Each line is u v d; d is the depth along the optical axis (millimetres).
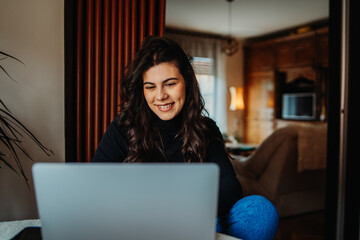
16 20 1604
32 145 1662
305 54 5410
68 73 1692
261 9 4754
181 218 672
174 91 1124
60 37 1685
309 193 3117
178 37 6094
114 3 1796
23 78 1631
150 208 662
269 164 2916
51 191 652
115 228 667
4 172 1620
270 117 6148
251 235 941
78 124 1767
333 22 2033
